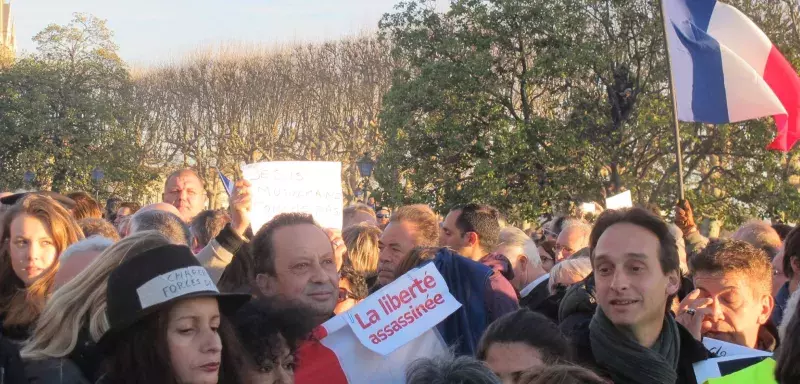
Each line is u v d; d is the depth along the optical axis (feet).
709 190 63.31
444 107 63.67
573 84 64.34
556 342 9.23
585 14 63.36
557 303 15.26
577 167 61.41
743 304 11.62
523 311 9.52
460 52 63.77
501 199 61.67
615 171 61.41
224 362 8.31
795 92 31.60
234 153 128.16
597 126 62.49
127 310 7.64
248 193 13.29
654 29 60.34
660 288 9.67
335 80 115.96
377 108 109.29
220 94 130.93
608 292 9.68
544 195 60.95
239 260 11.50
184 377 7.67
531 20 62.13
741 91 30.60
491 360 9.17
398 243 15.38
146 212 15.39
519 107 67.41
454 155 64.54
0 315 11.82
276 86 124.36
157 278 7.68
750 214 59.21
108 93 118.83
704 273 11.71
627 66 63.05
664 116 57.62
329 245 10.96
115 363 7.82
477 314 12.46
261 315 8.82
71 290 9.07
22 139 114.42
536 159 62.18
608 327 9.75
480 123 64.23
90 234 15.74
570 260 15.69
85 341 8.85
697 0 32.24
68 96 114.21
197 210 21.20
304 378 10.40
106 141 115.85
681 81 31.45
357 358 10.78
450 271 12.87
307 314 9.27
